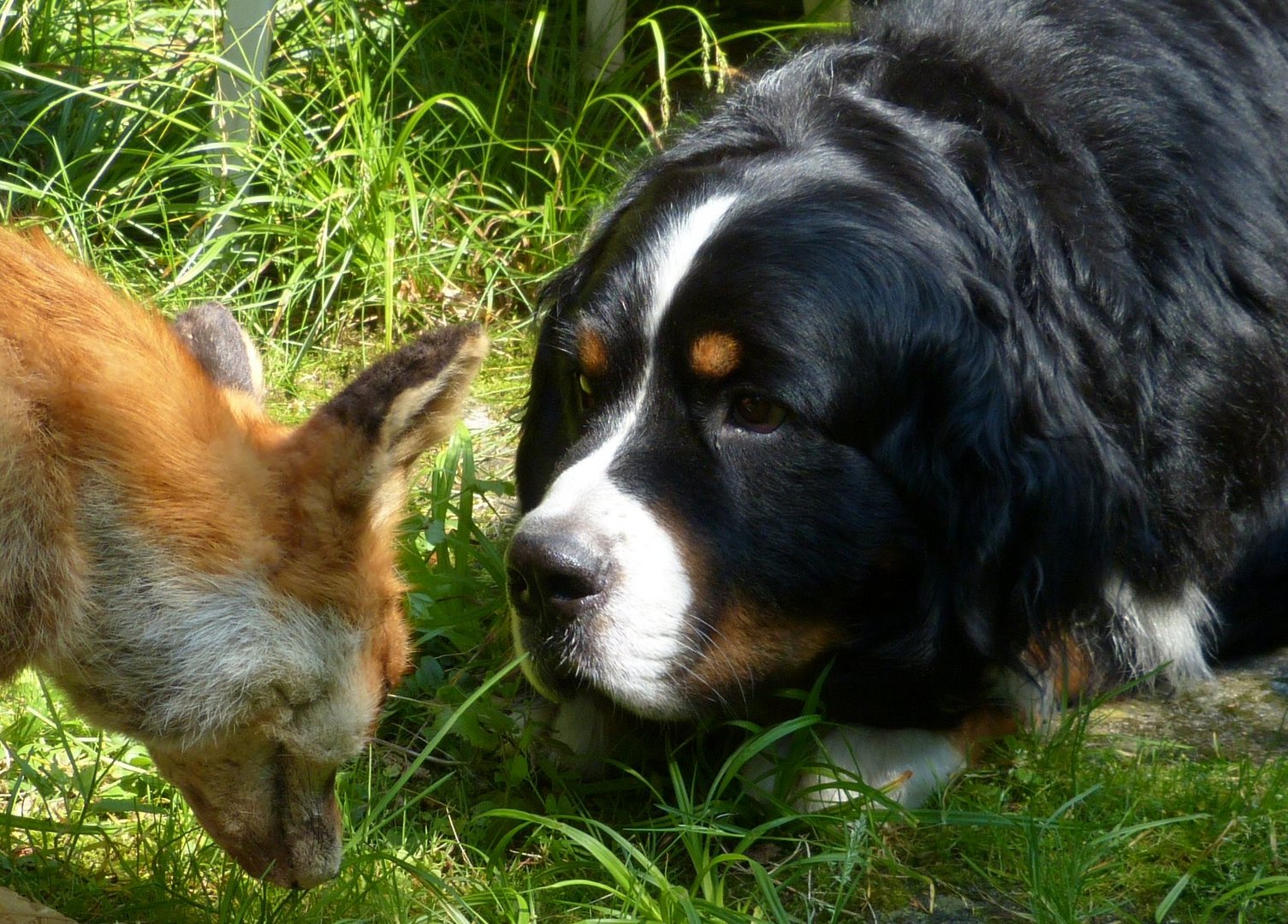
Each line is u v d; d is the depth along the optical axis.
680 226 1.06
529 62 1.69
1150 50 1.17
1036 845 1.02
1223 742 1.14
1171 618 1.15
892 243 1.04
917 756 1.10
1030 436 1.05
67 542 0.98
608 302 1.07
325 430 0.99
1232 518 1.16
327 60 1.74
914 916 1.03
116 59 1.76
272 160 1.63
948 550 1.06
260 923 1.01
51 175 1.64
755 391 1.03
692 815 1.04
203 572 0.99
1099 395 1.08
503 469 1.44
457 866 1.06
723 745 1.12
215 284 1.62
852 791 1.08
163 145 1.69
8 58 1.71
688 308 1.04
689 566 1.03
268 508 0.99
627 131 1.78
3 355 0.96
